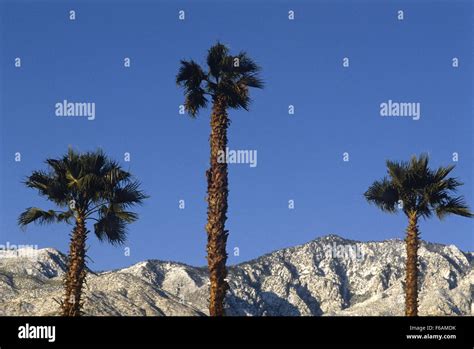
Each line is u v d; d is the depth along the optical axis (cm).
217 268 3872
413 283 4494
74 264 4134
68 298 4094
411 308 4456
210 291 3872
